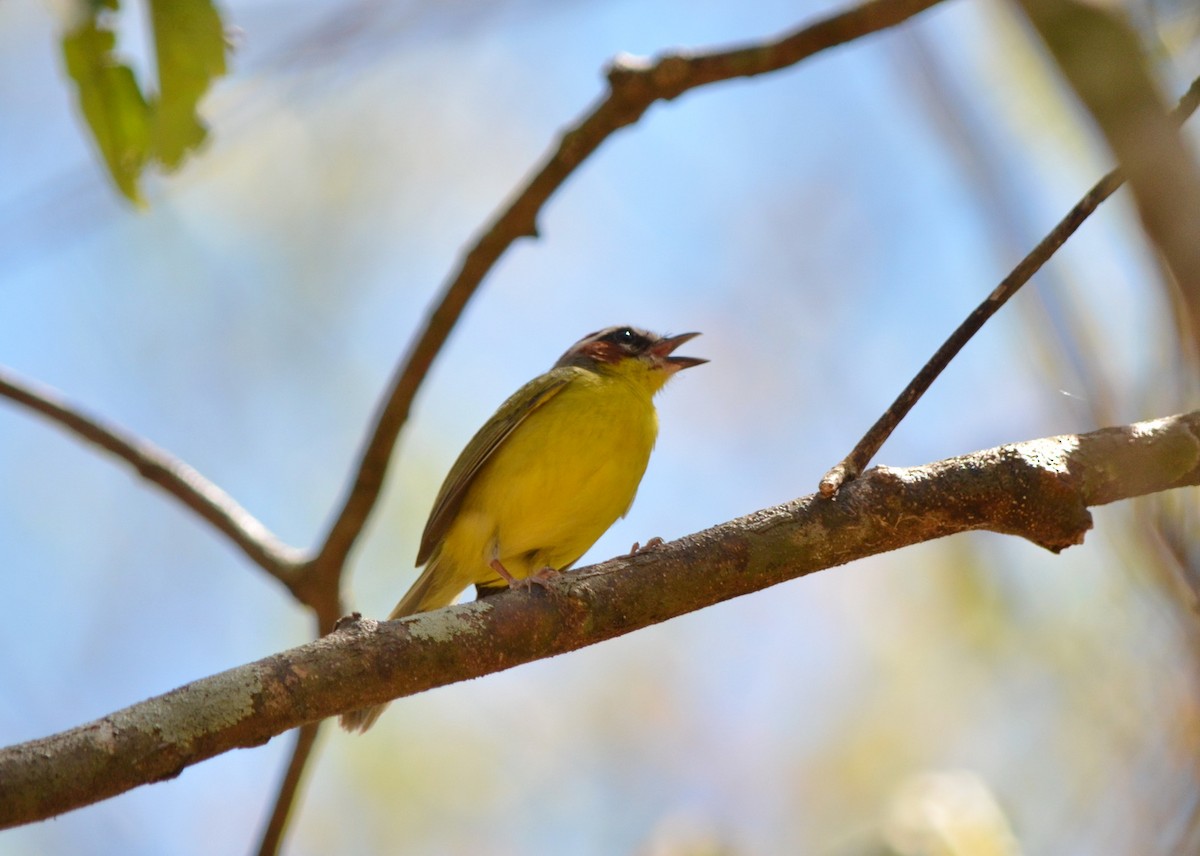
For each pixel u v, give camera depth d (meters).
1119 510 7.80
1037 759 12.36
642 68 11.20
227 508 12.91
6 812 6.12
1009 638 13.89
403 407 12.10
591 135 11.48
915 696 15.09
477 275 11.89
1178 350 6.40
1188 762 8.11
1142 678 8.74
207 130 10.24
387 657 7.18
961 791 10.19
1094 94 6.43
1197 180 5.92
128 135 10.34
